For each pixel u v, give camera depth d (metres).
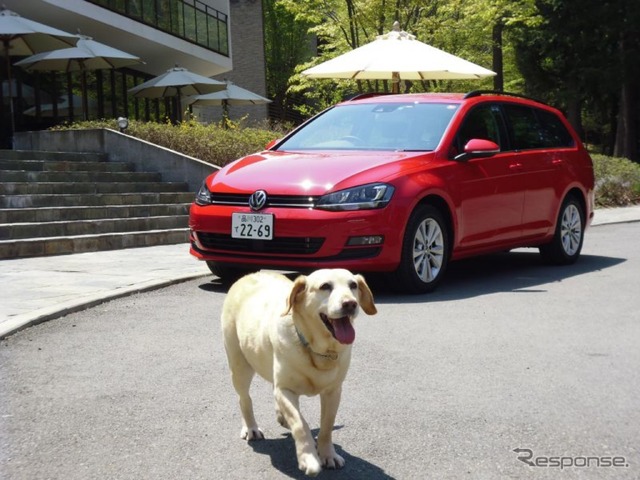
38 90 21.17
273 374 3.56
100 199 12.70
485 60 31.84
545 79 38.56
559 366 5.18
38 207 11.90
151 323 6.48
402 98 9.02
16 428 4.08
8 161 13.16
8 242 9.99
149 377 4.98
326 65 15.13
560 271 9.31
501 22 30.48
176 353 5.56
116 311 6.93
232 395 4.63
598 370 5.09
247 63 42.16
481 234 8.36
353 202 7.24
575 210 9.93
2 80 19.80
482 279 8.74
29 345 5.76
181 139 15.88
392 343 5.79
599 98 38.19
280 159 8.01
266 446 3.85
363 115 8.84
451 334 6.06
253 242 7.48
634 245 11.73
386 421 4.17
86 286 7.85
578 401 4.47
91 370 5.14
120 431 4.04
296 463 3.64
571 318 6.64
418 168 7.73
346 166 7.60
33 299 7.15
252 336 3.69
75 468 3.57
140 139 15.50
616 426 4.07
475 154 8.13
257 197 7.46
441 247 7.88
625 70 34.84
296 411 3.38
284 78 51.91
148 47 25.27
